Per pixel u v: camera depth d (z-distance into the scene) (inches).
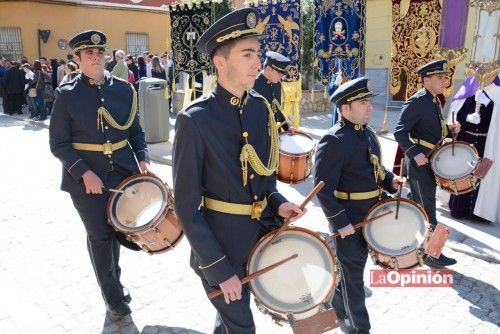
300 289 80.0
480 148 196.4
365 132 113.4
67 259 169.0
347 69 343.3
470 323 129.3
